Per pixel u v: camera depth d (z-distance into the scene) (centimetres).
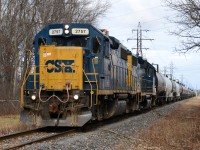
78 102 1452
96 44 1606
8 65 3016
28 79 1551
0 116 2233
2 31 3066
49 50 1504
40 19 3400
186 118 2248
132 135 1393
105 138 1284
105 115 1789
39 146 1066
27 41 3195
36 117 1469
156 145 1153
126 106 2303
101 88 1608
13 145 1097
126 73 2245
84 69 1530
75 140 1206
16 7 3141
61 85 1476
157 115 2550
